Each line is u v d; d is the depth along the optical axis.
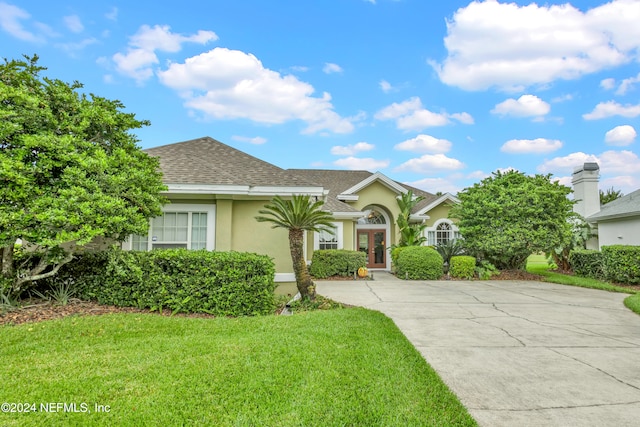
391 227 18.77
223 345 4.44
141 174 6.39
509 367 4.06
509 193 13.68
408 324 6.15
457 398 3.22
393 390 3.29
